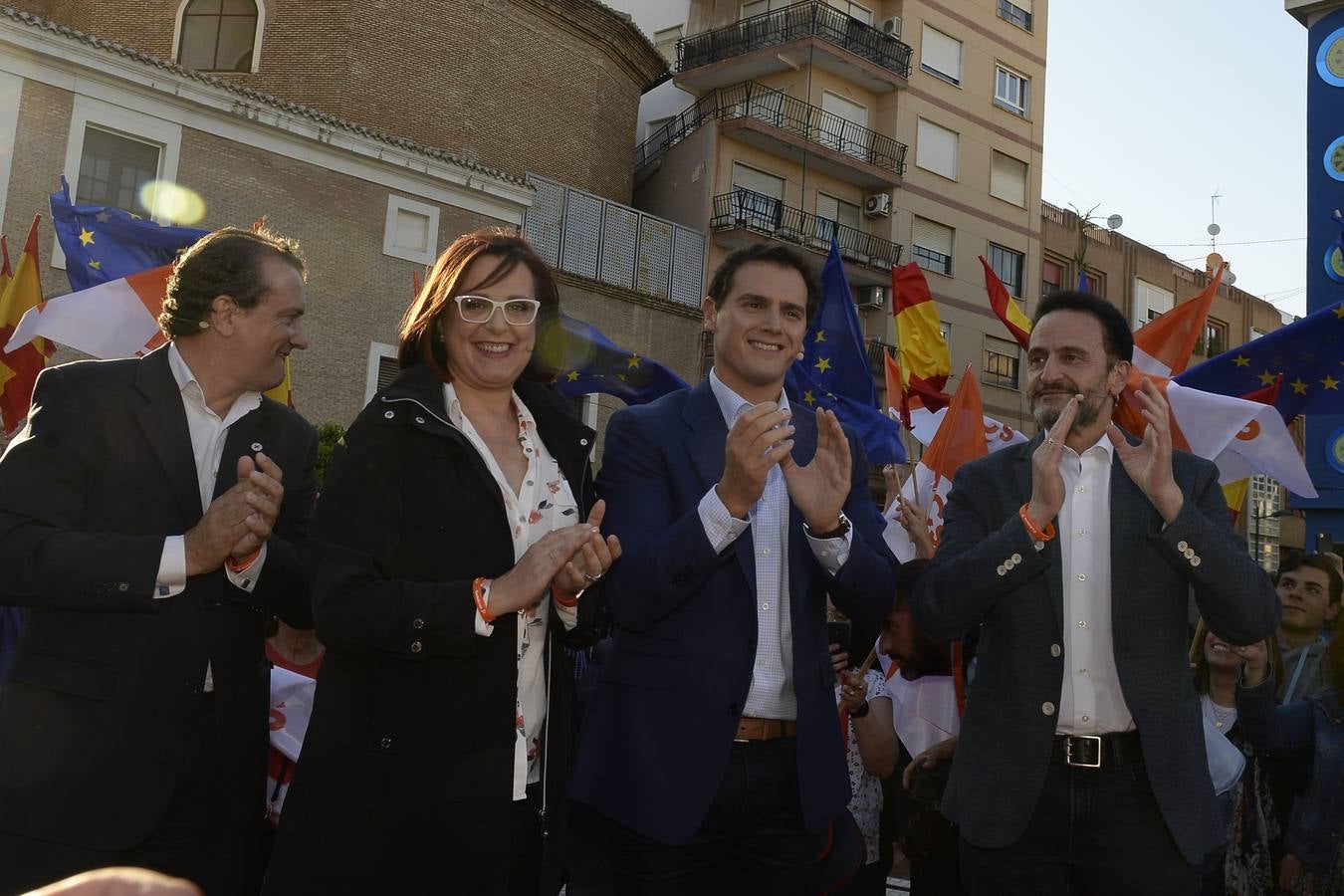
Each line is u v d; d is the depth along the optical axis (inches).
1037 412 124.6
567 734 102.2
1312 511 530.9
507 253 102.8
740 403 121.0
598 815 113.3
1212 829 110.3
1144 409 111.9
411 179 722.2
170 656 103.3
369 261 699.4
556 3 922.1
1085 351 121.8
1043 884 113.3
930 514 237.1
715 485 109.6
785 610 115.5
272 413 121.5
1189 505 110.6
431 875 90.0
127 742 100.3
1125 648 113.3
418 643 88.6
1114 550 116.6
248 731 110.1
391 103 824.3
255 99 645.9
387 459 95.3
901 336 312.0
